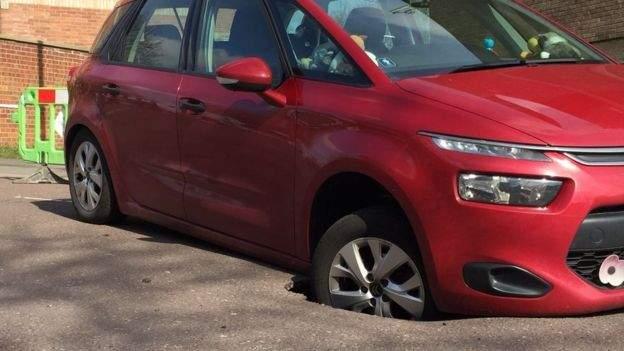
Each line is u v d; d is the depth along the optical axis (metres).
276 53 4.48
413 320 3.77
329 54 4.21
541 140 3.34
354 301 3.95
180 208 5.13
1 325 3.87
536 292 3.36
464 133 3.46
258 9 4.75
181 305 4.11
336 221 4.07
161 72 5.32
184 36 5.23
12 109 12.95
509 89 3.79
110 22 6.29
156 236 5.80
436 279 3.54
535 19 5.09
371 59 4.07
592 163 3.35
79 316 3.98
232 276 4.64
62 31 16.62
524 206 3.32
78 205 6.32
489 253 3.38
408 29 4.42
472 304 3.48
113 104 5.71
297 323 3.76
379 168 3.66
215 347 3.50
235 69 4.18
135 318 3.93
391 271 3.79
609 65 4.57
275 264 4.72
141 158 5.45
